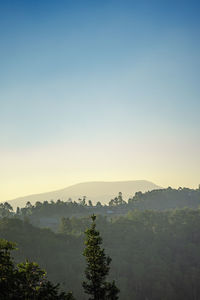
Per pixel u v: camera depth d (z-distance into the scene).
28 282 29.31
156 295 142.00
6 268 27.72
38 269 30.89
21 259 142.62
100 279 41.59
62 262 149.00
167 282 149.38
